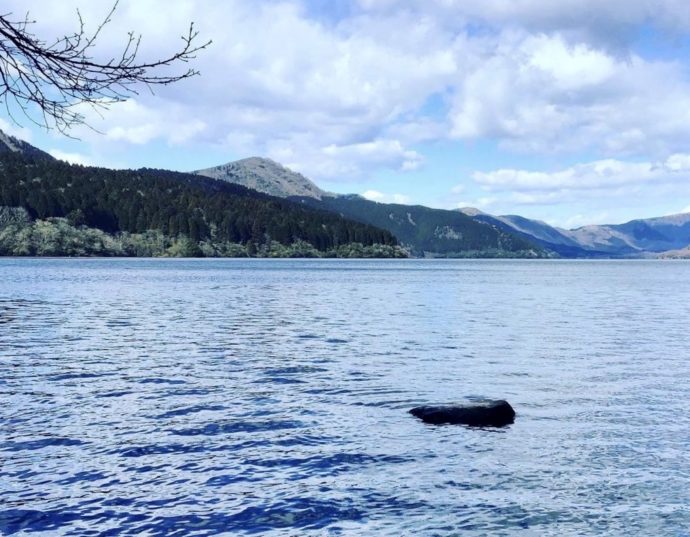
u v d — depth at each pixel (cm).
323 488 1375
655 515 1246
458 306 6412
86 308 5791
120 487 1371
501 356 3173
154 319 4916
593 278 15225
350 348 3434
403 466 1510
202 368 2795
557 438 1733
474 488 1379
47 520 1208
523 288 10175
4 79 657
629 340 3803
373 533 1166
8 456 1556
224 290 8662
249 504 1291
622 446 1666
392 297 7662
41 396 2212
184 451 1612
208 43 689
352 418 1939
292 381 2512
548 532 1173
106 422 1872
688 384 2475
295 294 8044
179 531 1170
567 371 2758
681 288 10569
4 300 6600
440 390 2356
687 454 1600
